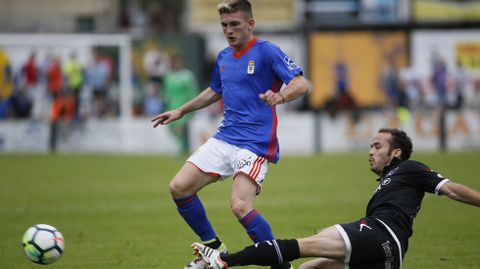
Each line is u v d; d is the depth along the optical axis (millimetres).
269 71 26547
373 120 89500
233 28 26469
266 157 26625
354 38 94688
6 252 34062
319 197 51875
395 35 94188
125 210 47438
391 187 24766
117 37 90000
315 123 89562
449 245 34375
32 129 88812
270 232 25938
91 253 33719
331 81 94750
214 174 26906
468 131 89688
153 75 93562
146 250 34344
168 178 64250
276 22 112750
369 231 23609
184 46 94562
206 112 89812
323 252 23562
